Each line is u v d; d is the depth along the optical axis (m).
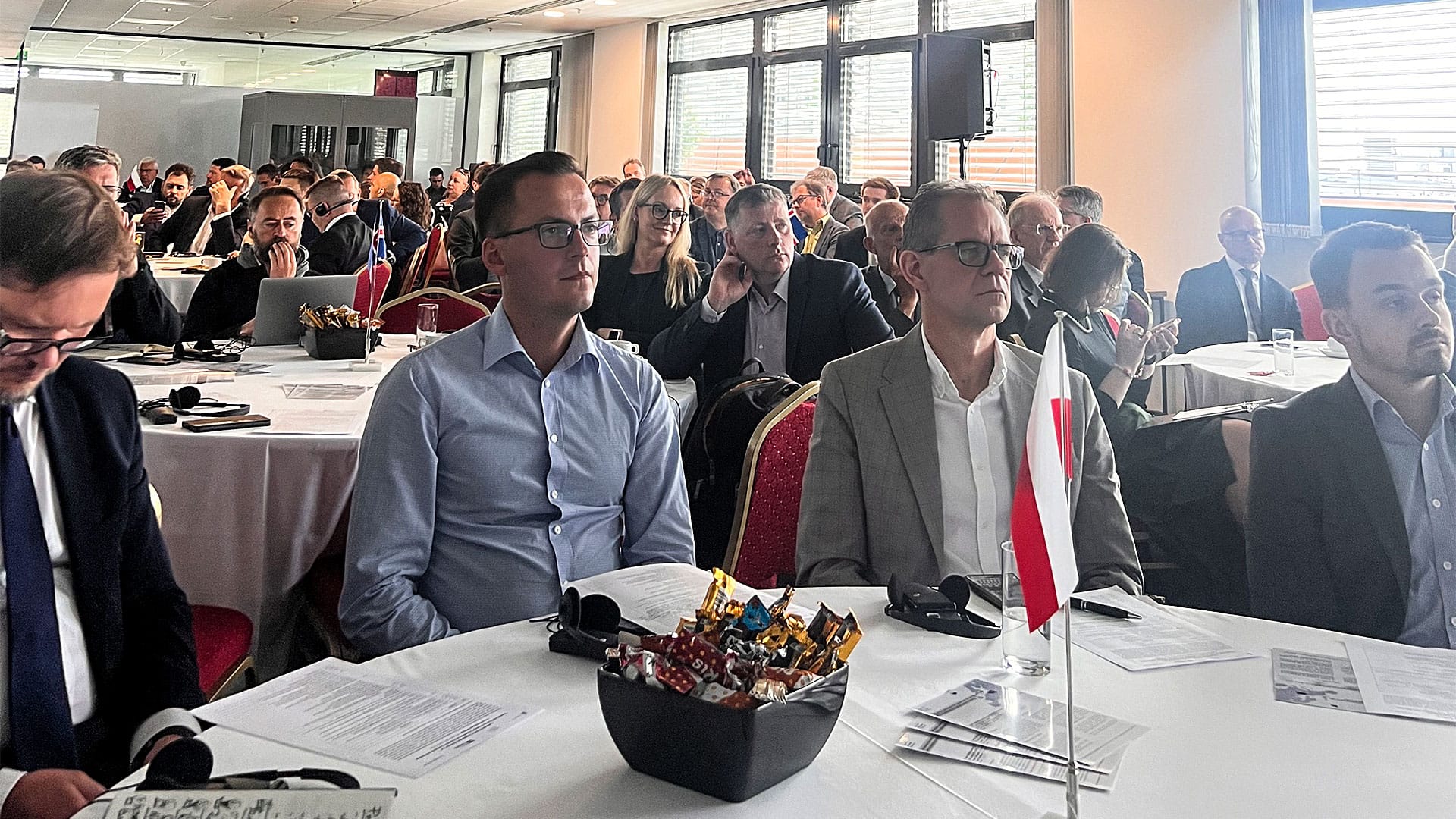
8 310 0.91
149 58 14.09
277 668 1.98
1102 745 0.85
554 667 1.00
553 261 1.47
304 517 1.91
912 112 8.41
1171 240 6.54
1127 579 1.50
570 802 0.72
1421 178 5.66
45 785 0.89
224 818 0.64
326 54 13.91
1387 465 1.59
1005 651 1.04
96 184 0.98
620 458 1.57
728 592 0.91
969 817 0.72
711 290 3.05
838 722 0.88
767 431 1.83
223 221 7.10
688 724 0.73
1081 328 2.75
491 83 13.73
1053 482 0.77
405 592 1.40
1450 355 1.53
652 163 10.86
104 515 1.11
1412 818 0.74
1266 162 6.12
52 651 1.01
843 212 7.84
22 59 13.95
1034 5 7.50
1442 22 5.52
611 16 10.68
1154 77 6.54
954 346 1.63
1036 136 7.43
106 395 1.15
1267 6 6.03
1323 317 1.63
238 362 2.71
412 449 1.43
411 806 0.71
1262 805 0.75
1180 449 2.20
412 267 5.40
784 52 9.48
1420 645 1.56
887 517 1.59
